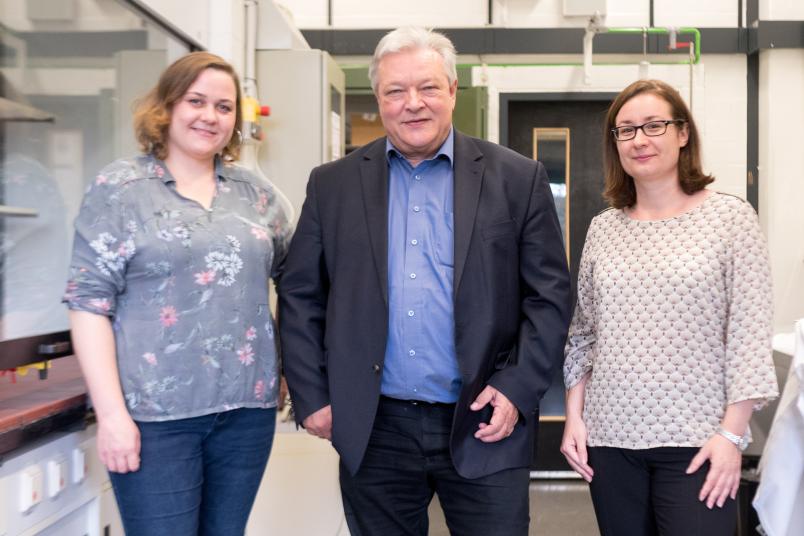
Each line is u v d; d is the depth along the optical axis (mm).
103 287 1479
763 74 4055
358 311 1693
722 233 1633
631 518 1715
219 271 1562
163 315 1514
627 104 1725
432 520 3539
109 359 1479
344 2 4211
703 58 4117
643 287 1673
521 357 1676
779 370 2904
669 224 1699
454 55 1718
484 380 1680
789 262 3986
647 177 1710
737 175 4121
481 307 1648
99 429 1467
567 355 1893
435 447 1690
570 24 4125
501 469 1670
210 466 1624
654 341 1650
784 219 4000
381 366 1669
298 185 2871
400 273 1691
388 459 1733
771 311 1603
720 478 1587
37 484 1481
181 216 1544
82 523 1704
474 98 4043
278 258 1814
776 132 4012
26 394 1637
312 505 2385
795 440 1938
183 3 2426
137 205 1512
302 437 2416
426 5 4184
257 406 1624
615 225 1799
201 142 1582
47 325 1803
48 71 1946
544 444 4191
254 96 2830
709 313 1626
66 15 1984
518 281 1737
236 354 1580
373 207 1725
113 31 2152
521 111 4238
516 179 1727
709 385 1632
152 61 2326
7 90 1803
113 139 2191
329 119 2930
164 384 1504
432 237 1695
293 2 4223
